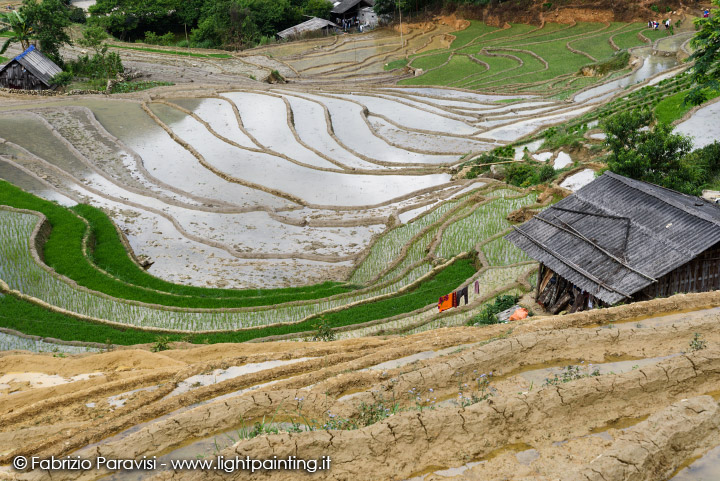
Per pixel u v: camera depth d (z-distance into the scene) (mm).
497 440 7609
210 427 8562
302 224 32156
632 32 63875
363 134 44188
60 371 13695
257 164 39688
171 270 28141
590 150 34875
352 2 86688
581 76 54812
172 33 84688
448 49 70938
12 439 9477
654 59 54062
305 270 27750
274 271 27766
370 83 61219
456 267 25047
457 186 34438
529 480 6680
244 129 45156
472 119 46156
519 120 44719
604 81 50344
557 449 7387
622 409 8062
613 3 68375
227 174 38031
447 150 40250
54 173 38875
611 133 26109
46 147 42688
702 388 8383
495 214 29297
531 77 56281
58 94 54812
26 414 10562
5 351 17656
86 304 23250
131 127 46906
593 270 16297
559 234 18047
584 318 11258
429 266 25781
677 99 37406
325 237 30844
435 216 30938
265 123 46938
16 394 11867
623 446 6879
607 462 6539
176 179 37844
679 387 8336
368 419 8375
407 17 83312
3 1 84812
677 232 16078
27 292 23953
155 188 36719
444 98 51656
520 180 33281
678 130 32938
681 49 52719
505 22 75312
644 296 15734
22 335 20281
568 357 9766
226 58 72500
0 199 32812
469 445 7508
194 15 83438
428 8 83188
